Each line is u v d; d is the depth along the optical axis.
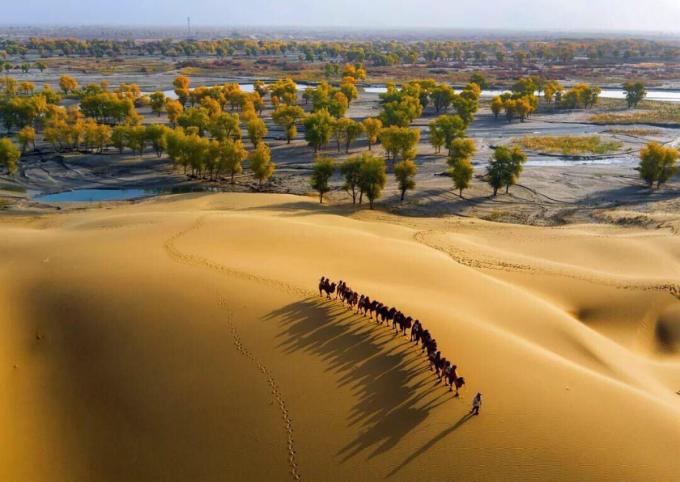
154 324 38.81
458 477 26.50
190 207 89.94
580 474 26.91
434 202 102.50
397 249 60.28
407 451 27.89
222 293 42.28
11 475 28.66
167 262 49.28
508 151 106.88
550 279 58.38
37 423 32.12
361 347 35.78
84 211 90.88
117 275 46.22
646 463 27.88
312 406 30.94
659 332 50.47
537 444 28.41
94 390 34.09
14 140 148.25
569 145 147.50
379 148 145.50
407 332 37.53
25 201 99.38
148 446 29.59
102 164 127.19
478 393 30.56
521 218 94.06
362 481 26.39
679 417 32.19
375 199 103.69
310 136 136.12
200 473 27.64
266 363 34.34
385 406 30.80
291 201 96.56
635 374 39.75
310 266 50.75
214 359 35.06
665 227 81.56
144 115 191.25
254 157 109.94
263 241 57.78
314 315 39.41
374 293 43.88
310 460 27.66
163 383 33.56
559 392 32.78
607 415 31.12
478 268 60.41
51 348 38.56
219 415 30.80
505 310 46.28
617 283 56.69
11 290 45.78
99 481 28.17
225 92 195.50
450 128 135.88
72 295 43.59
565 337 43.25
